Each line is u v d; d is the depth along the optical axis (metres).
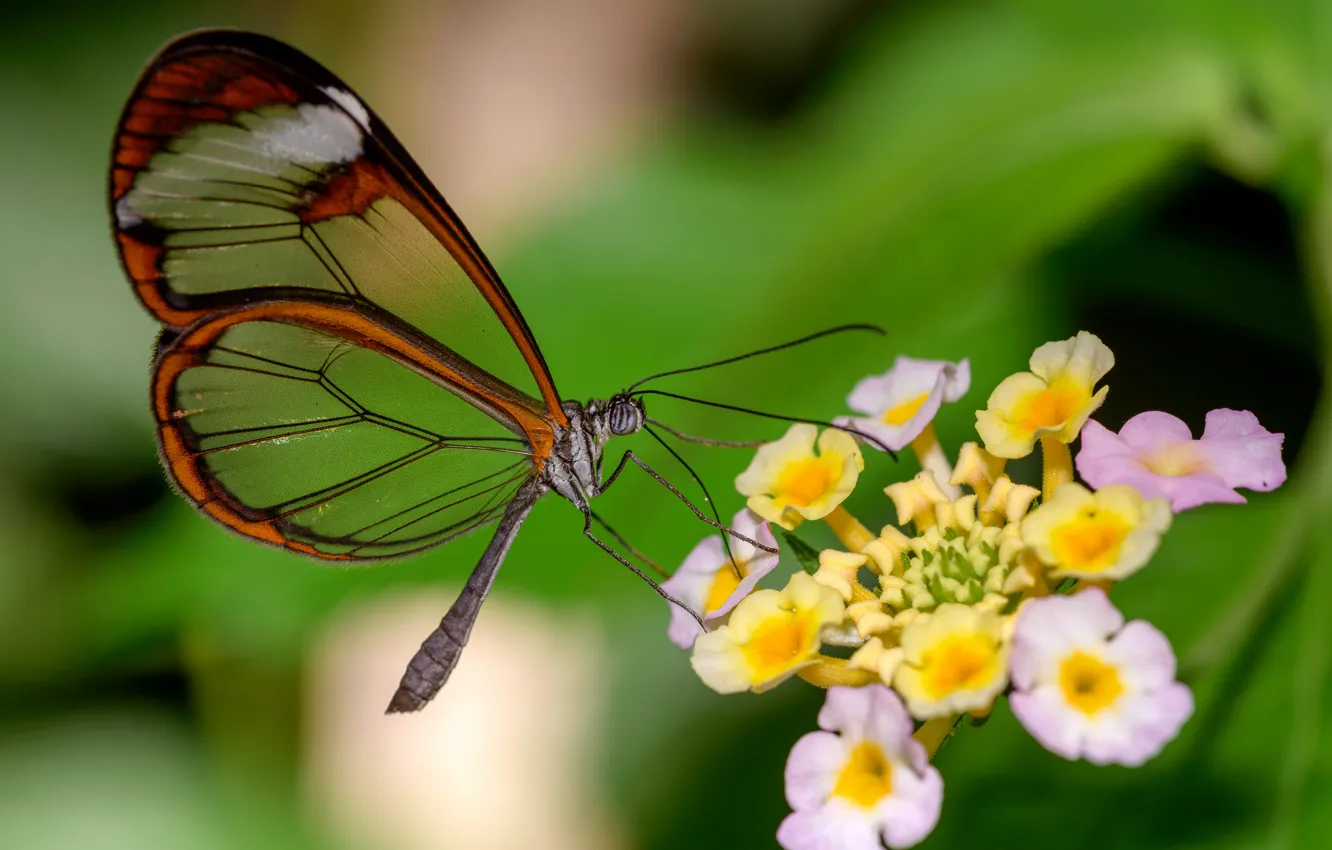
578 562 0.40
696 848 0.41
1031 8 0.42
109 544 0.49
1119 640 0.36
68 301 0.51
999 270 0.40
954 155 0.41
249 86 0.38
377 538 0.40
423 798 0.44
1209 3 0.41
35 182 0.52
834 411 0.40
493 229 0.54
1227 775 0.38
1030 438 0.37
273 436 0.40
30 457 0.50
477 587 0.39
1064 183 0.41
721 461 0.40
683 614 0.38
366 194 0.39
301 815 0.44
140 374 0.51
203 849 0.43
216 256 0.39
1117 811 0.38
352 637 0.46
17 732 0.44
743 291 0.42
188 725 0.45
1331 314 0.40
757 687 0.36
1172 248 0.42
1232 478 0.36
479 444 0.40
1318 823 0.37
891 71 0.48
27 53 0.54
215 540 0.41
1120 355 0.42
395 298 0.40
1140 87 0.41
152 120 0.38
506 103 0.56
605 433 0.40
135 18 0.55
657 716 0.44
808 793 0.36
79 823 0.43
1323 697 0.38
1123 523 0.36
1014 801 0.38
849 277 0.40
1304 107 0.40
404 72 0.57
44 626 0.46
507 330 0.40
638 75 0.55
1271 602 0.38
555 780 0.44
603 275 0.43
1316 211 0.40
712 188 0.45
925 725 0.36
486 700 0.45
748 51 0.55
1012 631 0.36
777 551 0.37
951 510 0.37
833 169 0.46
